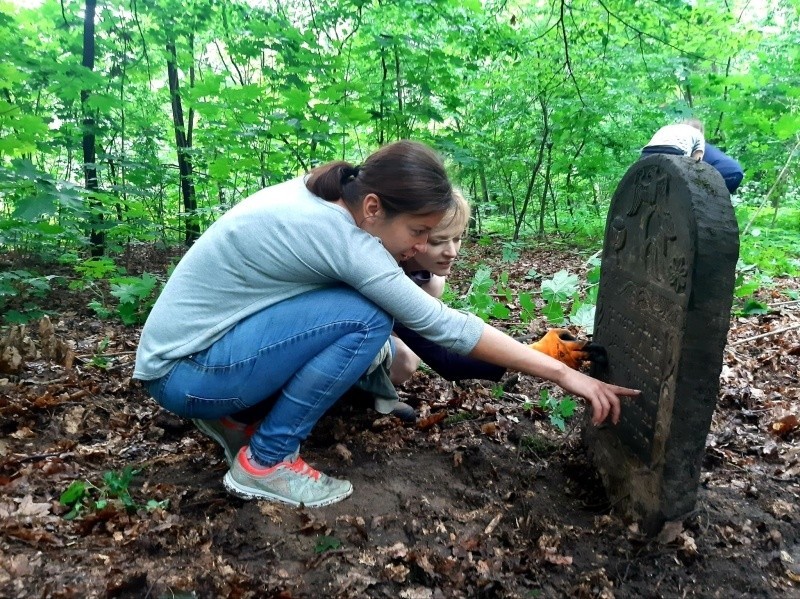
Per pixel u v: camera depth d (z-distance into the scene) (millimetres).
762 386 3131
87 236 6609
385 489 2070
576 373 1871
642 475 1877
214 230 1811
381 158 1721
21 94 6203
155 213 7793
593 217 10625
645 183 1922
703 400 1699
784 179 8836
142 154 7453
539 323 3969
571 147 9820
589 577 1667
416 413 2719
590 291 3752
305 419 1880
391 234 1778
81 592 1480
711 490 2094
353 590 1568
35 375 2910
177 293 1822
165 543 1702
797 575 1705
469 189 10734
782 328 3812
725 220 1621
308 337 1782
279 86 5852
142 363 1867
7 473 2068
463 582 1629
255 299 1803
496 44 6410
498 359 1825
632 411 1972
